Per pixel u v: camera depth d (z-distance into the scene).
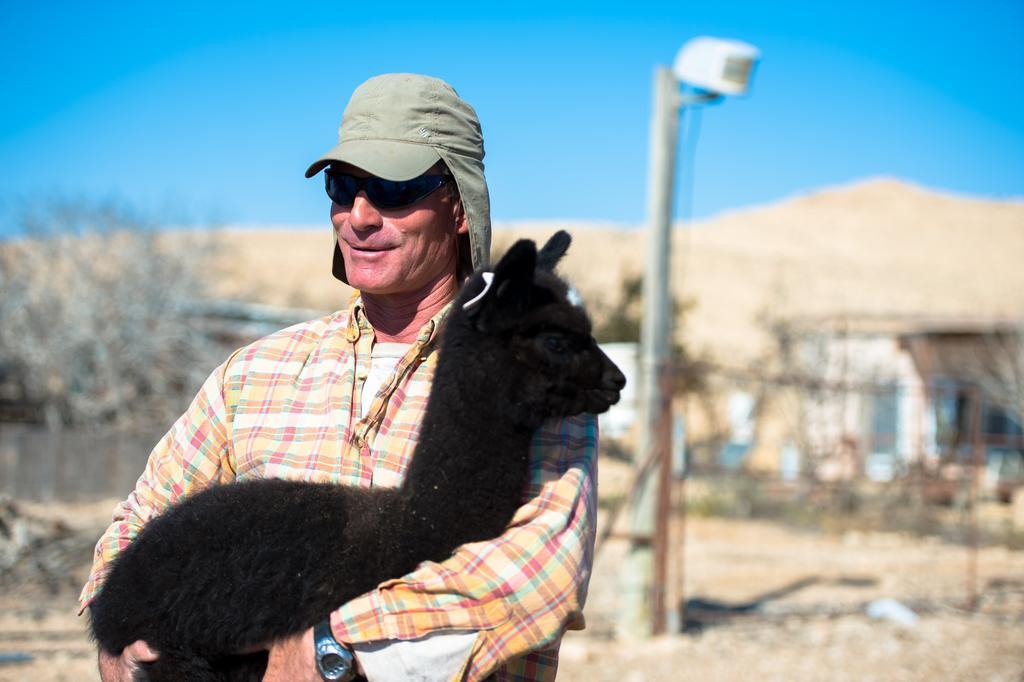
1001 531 21.56
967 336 29.59
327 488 3.24
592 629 12.52
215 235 27.70
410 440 3.39
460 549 2.99
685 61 12.21
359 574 3.03
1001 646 12.28
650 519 12.27
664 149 12.36
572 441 3.35
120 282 23.61
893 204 120.88
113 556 3.43
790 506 23.25
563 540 3.02
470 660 2.86
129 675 3.10
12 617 11.92
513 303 3.23
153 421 22.83
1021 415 27.86
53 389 22.52
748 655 11.55
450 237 3.68
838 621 13.46
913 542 20.64
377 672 2.85
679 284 68.31
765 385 27.73
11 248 23.94
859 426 24.94
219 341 25.94
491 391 3.21
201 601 3.04
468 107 3.64
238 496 3.21
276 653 3.01
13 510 13.70
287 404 3.51
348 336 3.59
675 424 12.64
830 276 80.56
